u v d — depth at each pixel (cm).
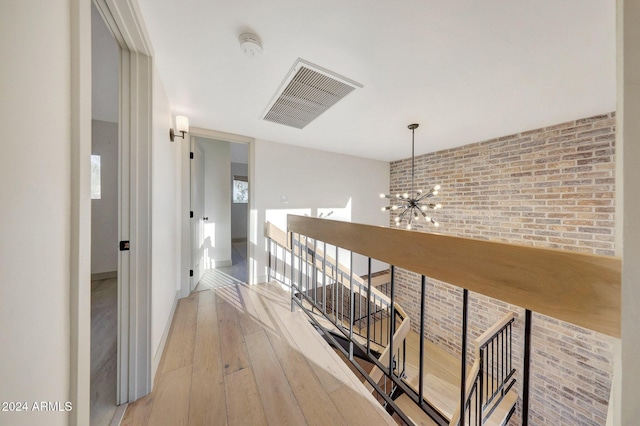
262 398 120
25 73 43
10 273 40
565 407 227
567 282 49
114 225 294
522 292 57
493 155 291
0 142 38
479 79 162
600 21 110
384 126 256
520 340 260
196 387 127
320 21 116
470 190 317
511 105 201
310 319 209
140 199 121
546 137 246
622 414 37
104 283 275
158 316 150
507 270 59
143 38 114
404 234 91
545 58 139
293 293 222
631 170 36
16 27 41
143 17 112
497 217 287
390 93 183
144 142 122
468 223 319
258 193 306
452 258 73
